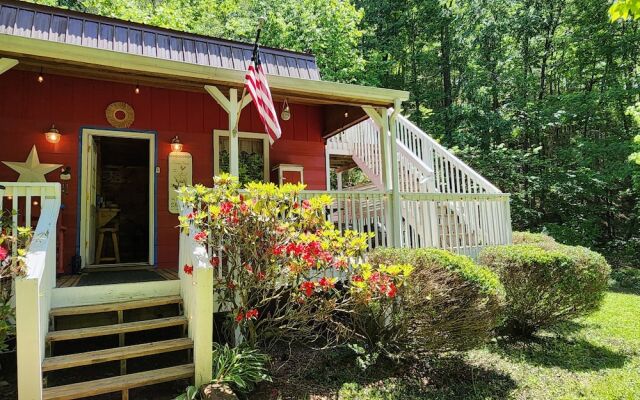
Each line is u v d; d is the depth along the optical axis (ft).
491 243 22.12
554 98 49.96
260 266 13.05
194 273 11.98
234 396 10.67
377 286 12.84
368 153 28.99
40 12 19.33
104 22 20.49
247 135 23.17
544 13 52.06
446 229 22.27
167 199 21.20
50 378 12.03
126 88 20.75
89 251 20.02
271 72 23.08
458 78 61.05
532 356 16.15
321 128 25.39
